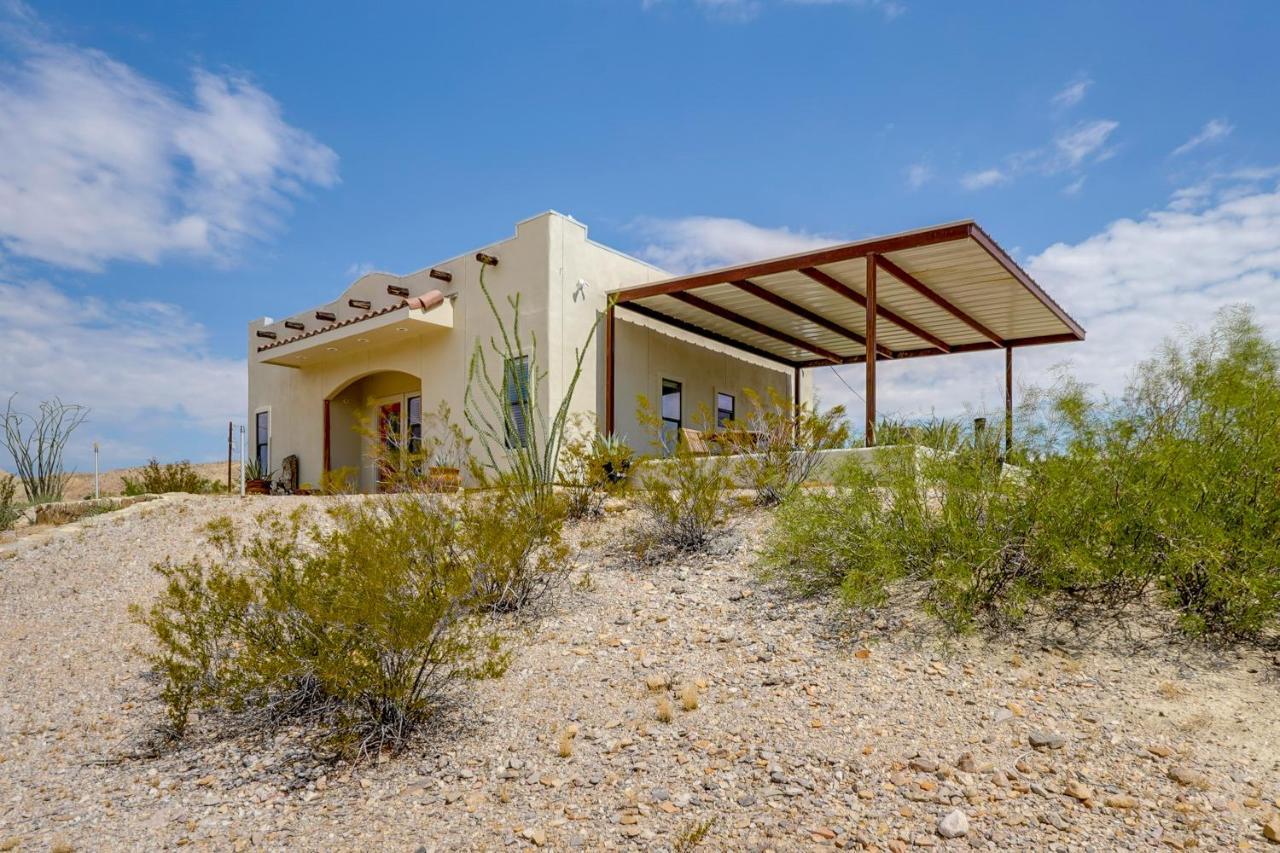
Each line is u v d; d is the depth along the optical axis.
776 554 5.77
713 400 15.53
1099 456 4.87
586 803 3.27
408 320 12.67
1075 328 13.82
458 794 3.45
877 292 12.10
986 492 5.14
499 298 12.56
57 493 14.23
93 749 4.23
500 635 5.30
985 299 12.11
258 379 18.88
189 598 4.95
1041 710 3.71
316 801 3.50
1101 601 4.77
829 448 8.35
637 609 5.67
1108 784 3.10
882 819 2.97
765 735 3.71
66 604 6.92
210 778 3.79
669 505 7.12
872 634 4.73
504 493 6.18
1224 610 4.37
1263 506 4.43
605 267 12.82
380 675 3.97
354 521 5.42
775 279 11.55
